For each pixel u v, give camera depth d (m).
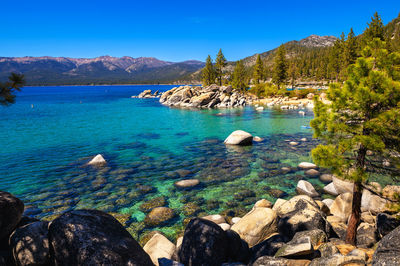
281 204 12.36
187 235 8.30
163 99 96.12
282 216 10.55
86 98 120.12
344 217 12.15
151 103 91.94
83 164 21.42
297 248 7.17
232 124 42.97
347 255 6.44
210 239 7.87
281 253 7.38
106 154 24.69
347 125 8.23
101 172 19.45
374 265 5.95
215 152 25.39
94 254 5.13
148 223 12.14
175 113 60.56
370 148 7.47
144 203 14.26
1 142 29.59
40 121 46.78
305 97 88.56
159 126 41.62
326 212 12.73
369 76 7.59
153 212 13.04
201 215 12.90
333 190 15.39
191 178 18.19
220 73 116.69
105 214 6.47
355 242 8.89
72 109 69.44
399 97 7.10
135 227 11.81
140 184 17.09
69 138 32.16
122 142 30.03
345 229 10.29
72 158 23.22
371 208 12.27
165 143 29.58
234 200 14.65
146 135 34.31
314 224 9.48
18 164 21.30
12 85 5.55
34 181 17.53
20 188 16.31
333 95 8.41
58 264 5.30
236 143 28.42
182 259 8.12
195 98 82.19
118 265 5.12
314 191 15.41
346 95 8.00
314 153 8.63
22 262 5.84
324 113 8.69
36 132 36.06
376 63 7.97
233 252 8.42
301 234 8.70
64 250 5.28
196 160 22.70
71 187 16.52
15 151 25.53
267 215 10.44
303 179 17.78
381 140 7.41
